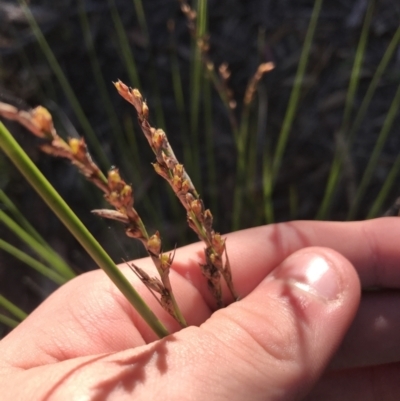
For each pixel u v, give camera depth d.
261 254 0.10
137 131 0.16
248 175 0.15
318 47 0.17
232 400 0.06
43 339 0.08
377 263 0.10
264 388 0.06
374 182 0.16
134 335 0.08
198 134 0.16
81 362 0.06
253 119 0.16
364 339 0.10
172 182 0.05
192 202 0.06
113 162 0.16
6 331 0.15
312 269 0.07
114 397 0.06
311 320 0.07
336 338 0.07
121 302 0.08
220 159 0.16
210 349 0.06
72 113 0.17
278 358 0.06
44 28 0.17
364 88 0.16
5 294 0.16
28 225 0.11
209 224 0.06
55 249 0.16
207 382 0.06
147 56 0.17
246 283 0.10
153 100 0.16
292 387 0.06
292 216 0.15
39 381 0.06
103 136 0.16
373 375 0.11
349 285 0.07
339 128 0.16
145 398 0.06
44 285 0.16
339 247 0.10
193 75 0.16
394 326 0.10
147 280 0.06
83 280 0.09
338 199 0.16
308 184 0.16
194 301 0.09
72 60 0.17
